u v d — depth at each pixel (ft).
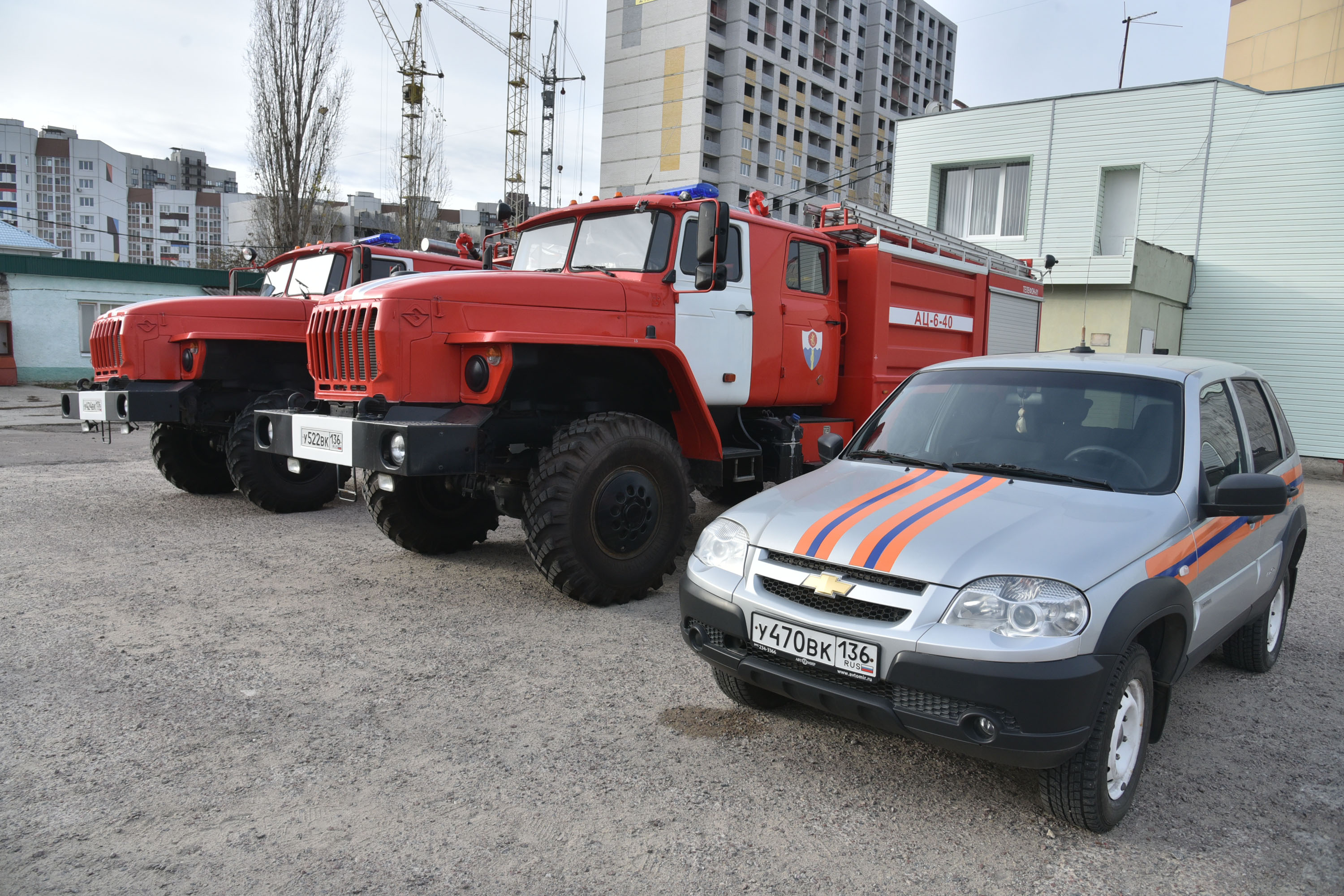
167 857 8.35
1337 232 43.98
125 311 24.11
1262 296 46.37
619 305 17.22
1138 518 9.75
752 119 280.92
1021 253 52.37
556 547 15.74
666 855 8.63
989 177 54.29
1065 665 8.24
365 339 15.28
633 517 16.78
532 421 17.22
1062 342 47.32
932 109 57.26
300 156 79.25
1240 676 14.46
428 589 17.89
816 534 10.00
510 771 10.29
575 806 9.52
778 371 20.97
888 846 8.92
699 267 17.26
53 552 20.17
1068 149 50.78
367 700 12.24
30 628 14.84
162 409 24.13
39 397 65.31
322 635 14.90
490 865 8.37
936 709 8.78
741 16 271.28
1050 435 11.66
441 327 15.40
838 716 9.55
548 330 16.34
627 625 15.90
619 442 16.34
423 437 14.46
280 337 25.70
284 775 10.03
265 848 8.56
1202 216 47.70
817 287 22.47
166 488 29.53
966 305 27.73
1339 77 60.34
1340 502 34.76
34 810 9.13
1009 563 8.82
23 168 508.12
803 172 305.32
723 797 9.82
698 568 10.96
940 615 8.69
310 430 16.02
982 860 8.70
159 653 13.83
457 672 13.39
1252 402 13.85
